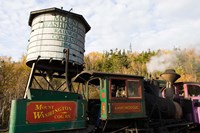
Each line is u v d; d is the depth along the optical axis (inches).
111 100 350.3
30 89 289.7
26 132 271.3
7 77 1143.6
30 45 550.0
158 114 439.8
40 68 527.8
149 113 419.8
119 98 360.5
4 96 1053.8
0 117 956.6
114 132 365.1
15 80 1209.4
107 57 3083.2
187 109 526.6
